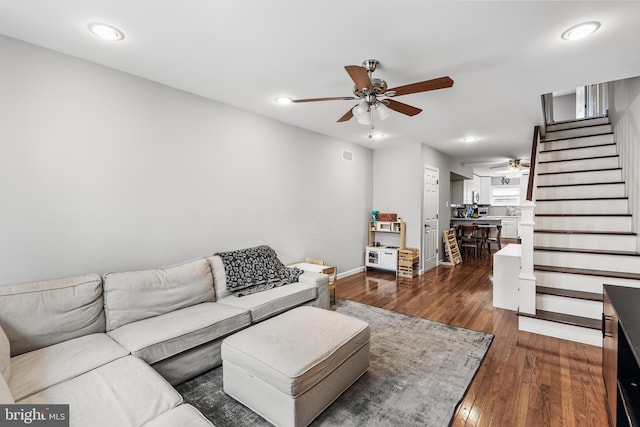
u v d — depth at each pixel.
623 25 1.85
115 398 1.36
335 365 1.85
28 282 2.09
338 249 5.10
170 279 2.49
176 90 2.90
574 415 1.79
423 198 5.57
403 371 2.26
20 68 2.06
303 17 1.81
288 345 1.84
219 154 3.27
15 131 2.04
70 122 2.28
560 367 2.31
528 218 2.95
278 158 3.95
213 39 2.06
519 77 2.64
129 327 2.09
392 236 5.82
